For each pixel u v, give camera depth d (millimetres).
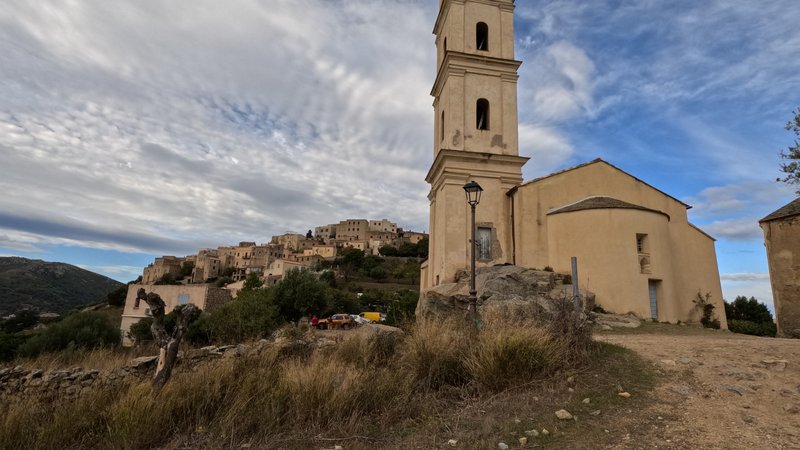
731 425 5059
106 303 85562
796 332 13523
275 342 11094
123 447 5863
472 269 11141
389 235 145000
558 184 21359
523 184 21172
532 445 5004
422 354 8273
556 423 5496
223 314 22062
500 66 24344
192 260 145500
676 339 10586
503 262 21625
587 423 5422
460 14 24781
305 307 36656
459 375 7816
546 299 10227
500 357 7328
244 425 6277
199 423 6527
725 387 6207
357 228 151125
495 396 6762
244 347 10781
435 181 24812
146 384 7383
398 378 7828
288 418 6523
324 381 7113
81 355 13141
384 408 6719
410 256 122500
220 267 126625
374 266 102375
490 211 22234
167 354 7879
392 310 20203
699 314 20359
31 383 9078
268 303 23469
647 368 7258
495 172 22688
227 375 7789
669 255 18578
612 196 21641
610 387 6535
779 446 4500
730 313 30516
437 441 5410
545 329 8180
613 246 17609
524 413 5906
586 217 18625
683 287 20719
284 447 5688
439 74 25609
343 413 6625
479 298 15445
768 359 7250
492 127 23594
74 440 6324
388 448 5430
